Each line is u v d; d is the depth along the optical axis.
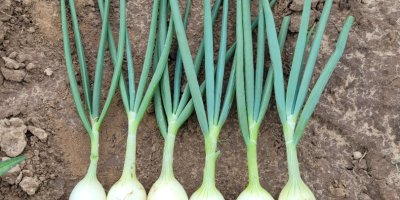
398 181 0.97
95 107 0.94
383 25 1.04
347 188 0.98
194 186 1.00
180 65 0.97
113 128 1.02
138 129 1.02
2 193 0.96
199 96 0.90
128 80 1.03
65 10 0.99
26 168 0.97
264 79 1.02
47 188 0.98
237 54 0.91
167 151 0.92
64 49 0.96
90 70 1.04
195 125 1.02
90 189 0.90
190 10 1.07
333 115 1.01
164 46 0.94
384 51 1.03
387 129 1.00
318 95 0.88
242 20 0.93
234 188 1.00
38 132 0.99
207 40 0.91
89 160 1.00
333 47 1.04
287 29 0.98
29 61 1.02
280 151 1.01
